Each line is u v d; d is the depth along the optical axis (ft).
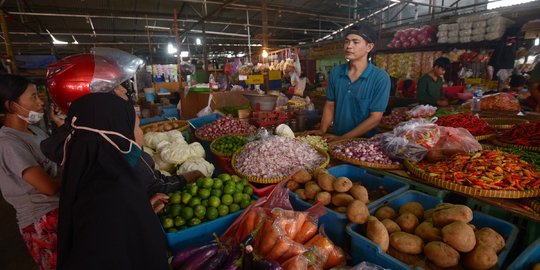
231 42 58.44
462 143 6.52
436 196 5.60
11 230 12.19
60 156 3.74
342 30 34.42
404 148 6.71
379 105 8.86
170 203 5.30
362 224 4.56
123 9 32.22
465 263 3.94
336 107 9.85
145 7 31.99
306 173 5.96
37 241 6.03
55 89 5.05
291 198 5.65
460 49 18.89
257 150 7.00
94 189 3.14
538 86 9.18
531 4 15.97
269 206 5.08
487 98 13.88
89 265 2.79
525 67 18.08
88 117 3.50
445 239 3.98
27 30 38.60
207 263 3.91
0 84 5.57
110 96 3.73
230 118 11.14
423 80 16.87
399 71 22.61
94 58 5.41
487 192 4.94
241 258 3.79
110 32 45.27
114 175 3.31
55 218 5.97
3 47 48.91
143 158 5.20
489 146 7.63
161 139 9.29
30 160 5.53
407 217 4.67
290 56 24.67
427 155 6.64
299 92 21.65
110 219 3.00
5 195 5.79
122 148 3.59
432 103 16.71
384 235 4.16
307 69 35.09
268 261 3.62
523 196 4.87
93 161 3.37
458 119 9.75
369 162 6.71
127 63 5.74
